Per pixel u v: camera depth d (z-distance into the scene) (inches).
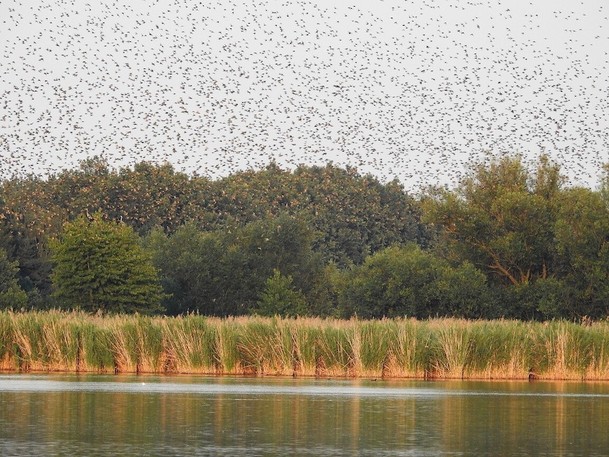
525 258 2864.2
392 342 1830.7
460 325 1873.8
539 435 1137.4
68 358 1838.1
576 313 2706.7
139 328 1852.9
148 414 1278.3
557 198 2989.7
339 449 1026.7
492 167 3105.3
